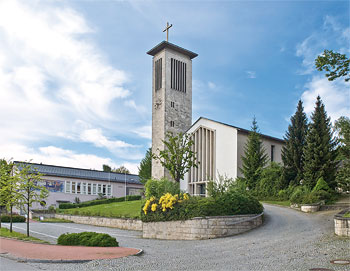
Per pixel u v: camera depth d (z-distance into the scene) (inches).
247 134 1905.8
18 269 511.8
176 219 960.3
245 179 1722.4
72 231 1213.1
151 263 561.0
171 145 1791.3
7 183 1037.2
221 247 714.2
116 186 2947.8
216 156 1920.5
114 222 1417.3
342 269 460.1
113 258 599.2
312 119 1471.5
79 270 509.7
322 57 609.9
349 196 1316.4
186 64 2472.9
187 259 592.7
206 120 2018.9
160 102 2348.7
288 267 487.8
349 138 1262.3
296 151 1609.3
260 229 899.4
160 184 1343.5
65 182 2630.4
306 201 1189.7
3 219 1659.7
